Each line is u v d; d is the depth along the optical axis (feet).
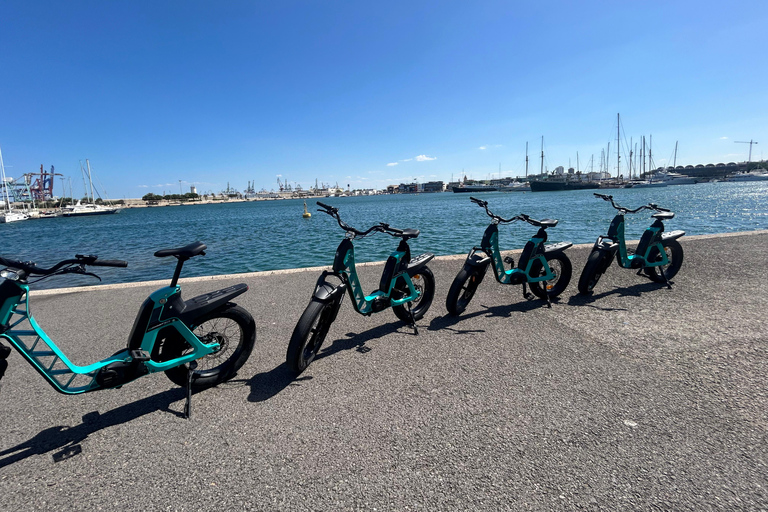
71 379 8.46
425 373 10.83
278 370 11.45
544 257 16.26
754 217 76.33
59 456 8.03
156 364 9.23
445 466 7.24
